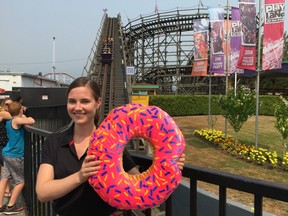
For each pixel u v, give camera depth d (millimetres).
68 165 2053
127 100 16797
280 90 41000
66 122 12547
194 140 13891
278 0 10227
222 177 1651
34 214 4211
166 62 46000
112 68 24734
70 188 1799
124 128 1664
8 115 4863
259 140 13836
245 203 5730
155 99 28500
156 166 1626
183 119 25750
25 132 4582
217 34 15109
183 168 1896
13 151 4648
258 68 11047
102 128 1693
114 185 1608
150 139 1659
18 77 26828
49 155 2127
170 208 2023
